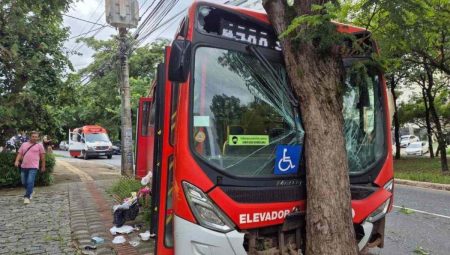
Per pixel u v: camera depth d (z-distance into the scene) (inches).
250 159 162.1
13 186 505.7
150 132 332.2
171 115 171.8
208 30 164.4
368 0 153.4
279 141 170.2
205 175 150.9
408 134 1788.9
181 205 149.5
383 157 192.1
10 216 331.9
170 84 173.6
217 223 148.5
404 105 1095.6
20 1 492.1
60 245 249.1
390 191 191.9
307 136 165.5
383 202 186.7
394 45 174.7
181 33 174.9
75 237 265.3
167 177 169.8
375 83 197.0
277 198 163.2
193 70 156.9
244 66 169.5
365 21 179.5
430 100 727.1
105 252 232.2
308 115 164.1
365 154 189.0
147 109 386.9
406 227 305.3
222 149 158.4
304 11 162.4
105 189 490.6
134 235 266.4
